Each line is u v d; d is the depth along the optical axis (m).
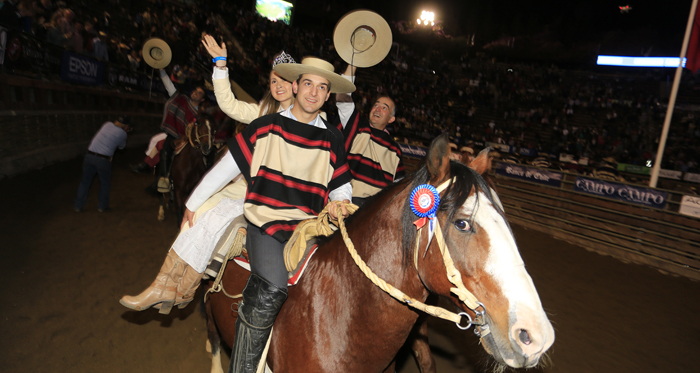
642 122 24.81
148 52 6.10
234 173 1.99
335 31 2.51
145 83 14.57
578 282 6.27
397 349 1.81
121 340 3.57
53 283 4.29
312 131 2.01
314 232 1.96
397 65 30.64
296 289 1.93
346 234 1.84
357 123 3.20
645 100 26.08
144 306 2.22
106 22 13.91
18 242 5.02
